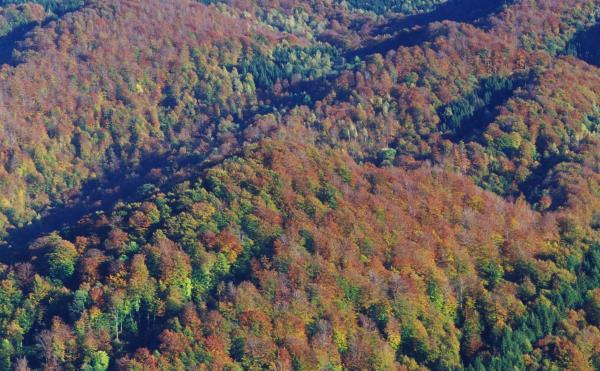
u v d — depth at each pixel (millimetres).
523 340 155750
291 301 153250
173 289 155500
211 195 178625
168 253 161250
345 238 168375
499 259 173250
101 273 161375
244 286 154000
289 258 160500
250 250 165000
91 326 150125
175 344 143625
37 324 154875
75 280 163125
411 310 156875
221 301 151375
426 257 168375
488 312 161500
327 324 151000
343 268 161625
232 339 146250
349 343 150125
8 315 156000
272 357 144625
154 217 176000
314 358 145375
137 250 165750
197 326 147500
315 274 159250
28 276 163625
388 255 168375
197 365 141500
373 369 147250
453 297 163625
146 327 152125
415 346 153250
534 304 162500
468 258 172000
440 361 151500
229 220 171250
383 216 177375
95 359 144000
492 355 153500
